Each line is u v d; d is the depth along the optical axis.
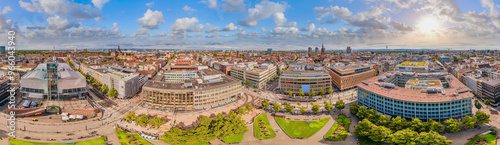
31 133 196.12
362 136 191.38
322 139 192.25
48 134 195.62
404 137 165.62
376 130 178.38
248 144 183.62
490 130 194.38
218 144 182.75
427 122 192.88
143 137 192.00
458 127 185.12
